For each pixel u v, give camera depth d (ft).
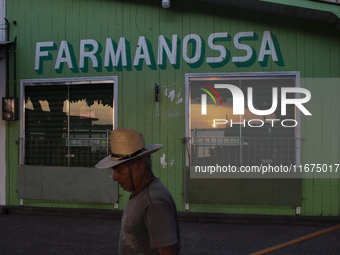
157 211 4.63
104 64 18.28
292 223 16.02
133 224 4.82
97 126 18.49
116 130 5.13
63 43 18.72
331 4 15.21
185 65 17.57
